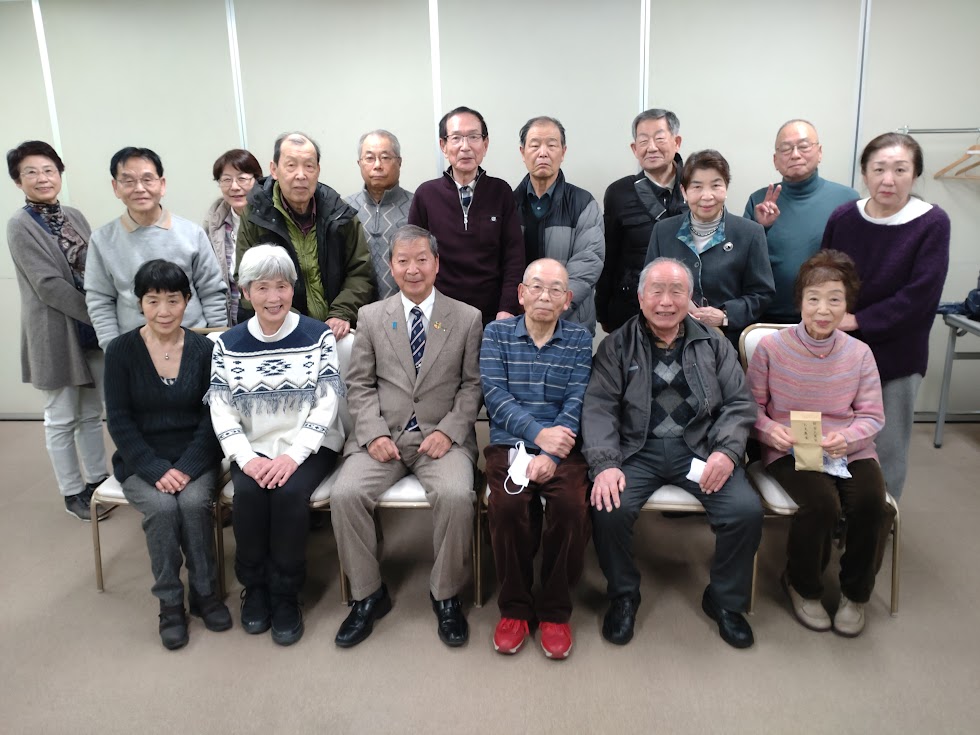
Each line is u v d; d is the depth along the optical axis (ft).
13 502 9.72
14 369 13.38
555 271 6.59
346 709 5.68
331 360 7.21
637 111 11.58
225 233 10.31
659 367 6.89
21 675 6.14
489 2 11.35
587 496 6.62
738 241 7.87
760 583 7.43
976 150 10.90
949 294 12.07
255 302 6.70
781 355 6.93
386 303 7.26
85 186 12.54
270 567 6.79
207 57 11.89
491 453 6.83
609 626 6.50
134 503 6.74
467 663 6.23
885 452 7.54
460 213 8.49
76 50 12.00
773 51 11.25
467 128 8.21
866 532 6.31
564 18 11.35
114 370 6.86
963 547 8.04
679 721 5.49
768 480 6.87
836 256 6.66
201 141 12.21
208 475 6.92
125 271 8.14
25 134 12.39
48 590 7.48
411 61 11.67
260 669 6.19
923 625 6.64
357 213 8.89
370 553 6.64
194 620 6.95
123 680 6.07
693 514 9.09
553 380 6.94
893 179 7.04
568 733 5.39
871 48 11.14
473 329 7.27
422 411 7.13
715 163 7.58
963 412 12.41
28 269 8.40
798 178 8.68
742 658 6.23
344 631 6.51
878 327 7.23
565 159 11.84
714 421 6.87
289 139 7.82
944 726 5.39
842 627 6.51
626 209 9.07
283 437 7.02
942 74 11.20
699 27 11.23
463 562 6.63
